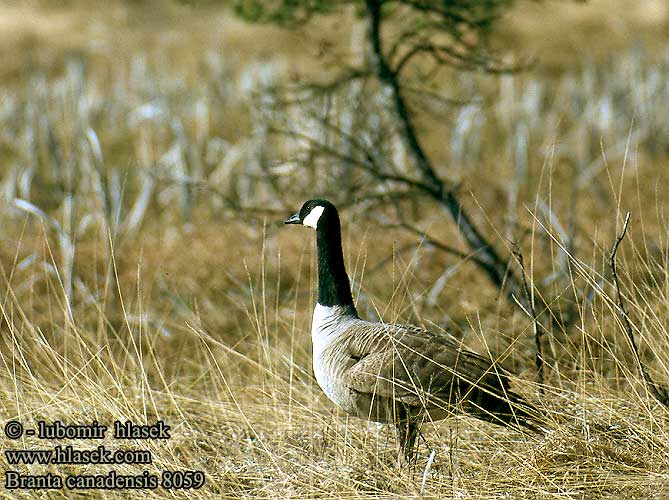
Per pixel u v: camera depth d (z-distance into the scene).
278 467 13.38
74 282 22.11
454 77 41.47
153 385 18.06
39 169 33.34
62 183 29.30
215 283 23.92
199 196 30.34
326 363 13.66
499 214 27.08
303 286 23.70
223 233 27.77
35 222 29.30
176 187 30.11
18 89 47.00
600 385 14.71
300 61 46.97
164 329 20.91
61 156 33.25
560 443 13.23
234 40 57.47
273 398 15.49
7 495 12.51
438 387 12.91
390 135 20.81
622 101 39.28
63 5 70.31
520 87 41.03
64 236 21.53
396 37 21.38
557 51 55.00
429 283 23.22
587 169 32.59
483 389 12.54
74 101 37.22
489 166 34.88
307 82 21.11
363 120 20.67
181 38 59.53
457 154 35.03
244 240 27.23
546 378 15.86
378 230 26.31
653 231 25.78
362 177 21.47
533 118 37.78
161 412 15.93
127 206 30.94
